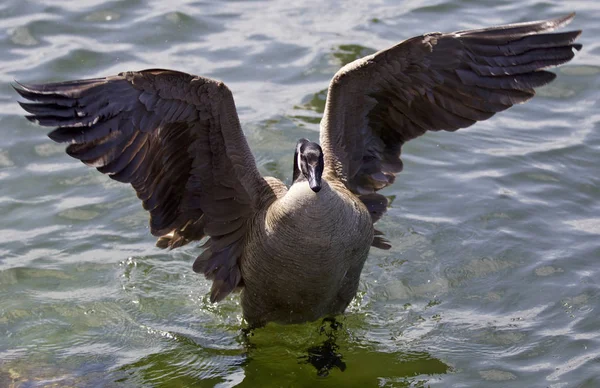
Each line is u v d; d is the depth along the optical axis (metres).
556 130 17.73
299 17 21.55
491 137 17.62
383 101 13.13
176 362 12.55
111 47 19.86
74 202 15.71
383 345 12.80
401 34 20.55
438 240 14.86
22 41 19.95
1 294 13.69
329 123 13.18
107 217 15.42
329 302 12.82
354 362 12.48
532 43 12.06
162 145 11.96
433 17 21.42
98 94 10.95
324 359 12.51
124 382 12.04
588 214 15.33
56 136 10.79
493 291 13.70
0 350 12.62
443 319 13.23
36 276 14.09
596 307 13.09
